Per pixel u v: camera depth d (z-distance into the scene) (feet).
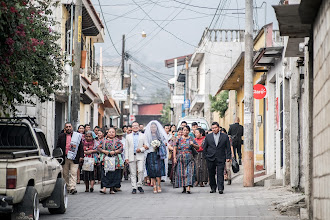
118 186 58.08
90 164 59.82
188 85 194.49
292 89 54.90
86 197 53.88
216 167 61.26
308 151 37.50
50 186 39.06
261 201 47.91
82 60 86.89
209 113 152.87
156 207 45.14
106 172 57.31
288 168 58.90
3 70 34.50
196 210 42.78
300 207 39.50
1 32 32.55
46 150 41.24
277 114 66.95
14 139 37.65
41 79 47.26
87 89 104.73
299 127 54.54
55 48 50.19
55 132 91.40
